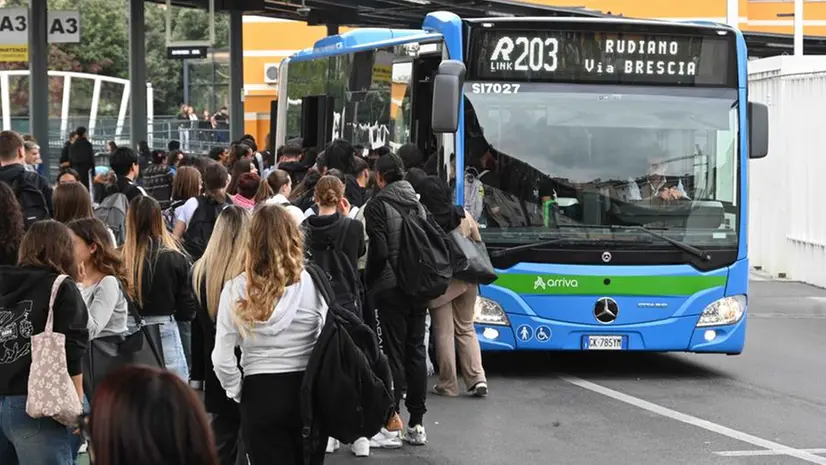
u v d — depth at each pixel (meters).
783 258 21.53
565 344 11.34
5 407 5.83
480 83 11.51
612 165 11.50
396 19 29.08
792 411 10.44
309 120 17.47
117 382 2.75
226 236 6.64
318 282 6.00
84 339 5.88
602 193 11.46
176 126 30.39
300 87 19.02
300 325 5.94
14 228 6.09
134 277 8.15
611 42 11.59
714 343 11.55
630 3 41.72
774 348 14.20
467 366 10.77
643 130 11.57
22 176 10.26
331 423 5.95
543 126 11.52
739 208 11.66
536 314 11.32
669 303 11.44
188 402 2.76
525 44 11.55
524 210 11.39
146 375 2.77
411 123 12.71
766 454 8.79
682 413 10.28
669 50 11.66
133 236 8.27
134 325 7.46
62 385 5.70
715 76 11.73
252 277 5.83
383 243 8.66
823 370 12.66
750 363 13.09
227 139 29.78
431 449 8.86
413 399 8.92
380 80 14.22
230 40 27.88
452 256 9.93
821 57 20.56
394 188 8.89
